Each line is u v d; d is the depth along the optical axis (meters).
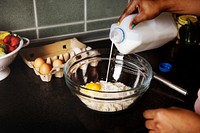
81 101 0.71
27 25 0.94
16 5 0.89
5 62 0.75
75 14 1.00
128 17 0.78
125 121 0.68
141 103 0.74
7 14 0.89
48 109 0.71
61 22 1.00
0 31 0.86
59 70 0.82
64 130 0.64
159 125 0.57
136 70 0.87
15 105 0.72
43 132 0.63
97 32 1.09
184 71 0.89
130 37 0.78
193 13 0.80
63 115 0.69
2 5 0.87
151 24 0.82
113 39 0.80
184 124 0.54
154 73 0.84
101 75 0.87
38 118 0.68
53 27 0.99
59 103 0.74
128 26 0.78
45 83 0.82
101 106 0.68
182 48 1.04
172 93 0.78
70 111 0.71
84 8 1.01
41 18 0.95
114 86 0.77
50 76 0.81
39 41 0.99
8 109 0.71
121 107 0.69
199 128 0.53
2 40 0.80
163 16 0.84
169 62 0.94
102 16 1.06
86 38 1.08
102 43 1.08
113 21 1.10
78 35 1.06
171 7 0.76
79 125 0.66
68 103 0.74
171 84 0.79
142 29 0.80
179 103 0.74
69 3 0.97
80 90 0.68
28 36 0.97
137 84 0.82
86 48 0.94
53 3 0.94
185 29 1.03
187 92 0.77
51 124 0.66
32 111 0.70
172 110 0.56
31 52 0.93
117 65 0.90
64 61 0.88
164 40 0.88
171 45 1.06
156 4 0.73
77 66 0.85
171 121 0.55
